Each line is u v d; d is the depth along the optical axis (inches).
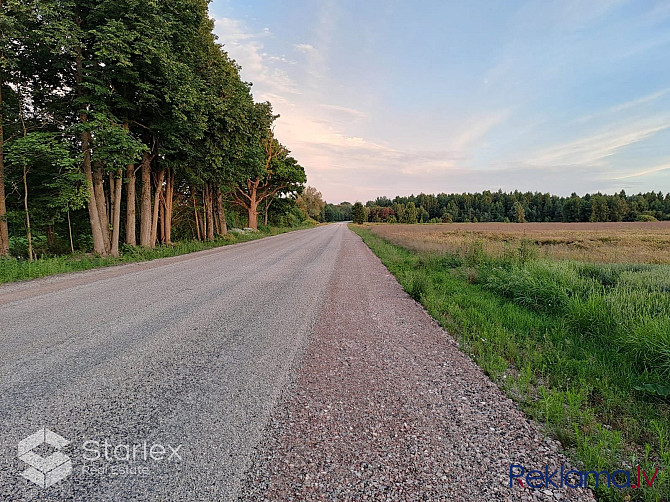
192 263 514.3
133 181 658.2
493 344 180.1
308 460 90.1
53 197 527.2
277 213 2202.3
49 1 429.7
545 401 119.3
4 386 126.8
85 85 479.5
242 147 852.6
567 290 276.4
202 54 716.7
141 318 219.3
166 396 122.0
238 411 113.0
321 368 149.2
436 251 613.9
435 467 88.8
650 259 509.0
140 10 499.8
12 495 76.2
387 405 119.3
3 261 412.2
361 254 677.9
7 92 502.9
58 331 191.0
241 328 203.2
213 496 77.5
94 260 502.3
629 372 149.6
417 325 217.6
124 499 76.0
